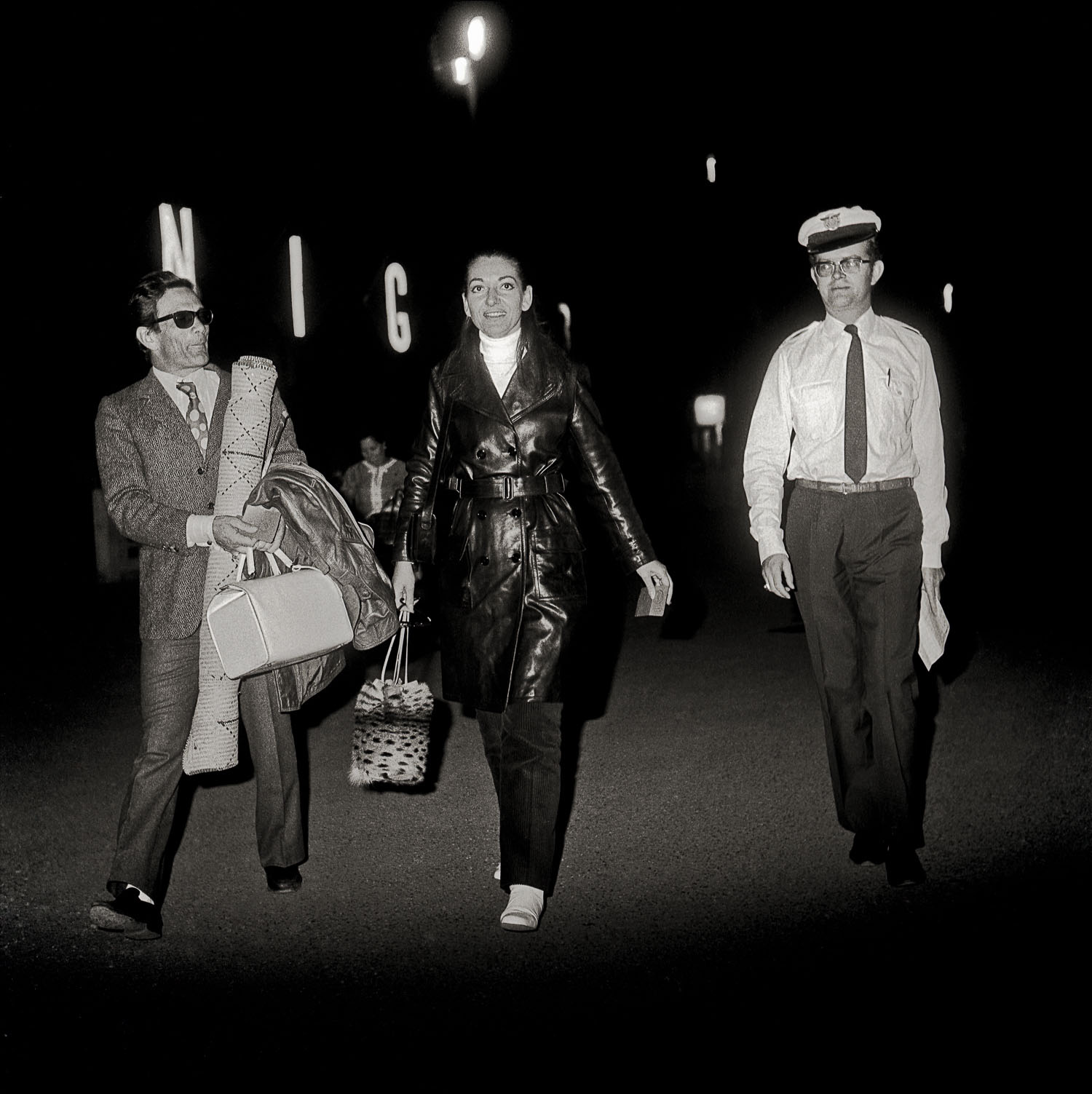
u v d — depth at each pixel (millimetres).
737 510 26484
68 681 8266
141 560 3986
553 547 4047
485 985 3549
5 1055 3186
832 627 4293
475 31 20422
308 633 3809
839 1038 3166
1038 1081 2922
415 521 4215
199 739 3889
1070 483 22734
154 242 16328
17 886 4469
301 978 3633
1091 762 5582
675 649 8789
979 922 3891
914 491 4238
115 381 17375
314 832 4992
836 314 4242
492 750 4180
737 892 4234
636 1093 2928
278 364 18516
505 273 4020
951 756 5750
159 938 3932
